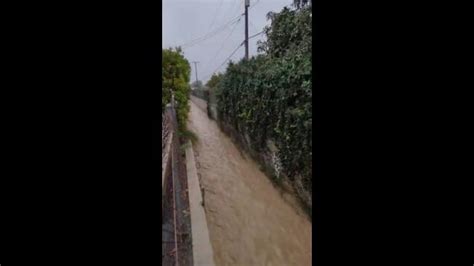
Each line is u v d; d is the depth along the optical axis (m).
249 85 6.42
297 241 3.68
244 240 3.79
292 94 4.25
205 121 10.23
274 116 4.95
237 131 7.42
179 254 3.39
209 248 3.63
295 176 4.25
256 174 5.55
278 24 4.97
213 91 10.26
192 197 4.79
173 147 5.80
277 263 3.45
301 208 4.05
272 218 4.16
